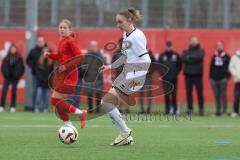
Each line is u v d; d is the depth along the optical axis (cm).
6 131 4281
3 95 6744
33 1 7106
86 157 2880
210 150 3241
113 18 7831
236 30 7275
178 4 7825
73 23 7775
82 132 4281
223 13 7756
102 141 3634
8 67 6662
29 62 6700
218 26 7762
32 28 7119
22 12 7825
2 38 7338
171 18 7788
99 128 4644
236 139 3894
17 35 7331
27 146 3341
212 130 4619
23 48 7331
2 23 7781
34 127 4666
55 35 7338
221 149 3294
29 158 2838
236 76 6431
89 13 7819
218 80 6462
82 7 7819
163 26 7750
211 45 7306
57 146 3347
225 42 7300
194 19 7812
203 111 6550
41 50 6650
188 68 6438
